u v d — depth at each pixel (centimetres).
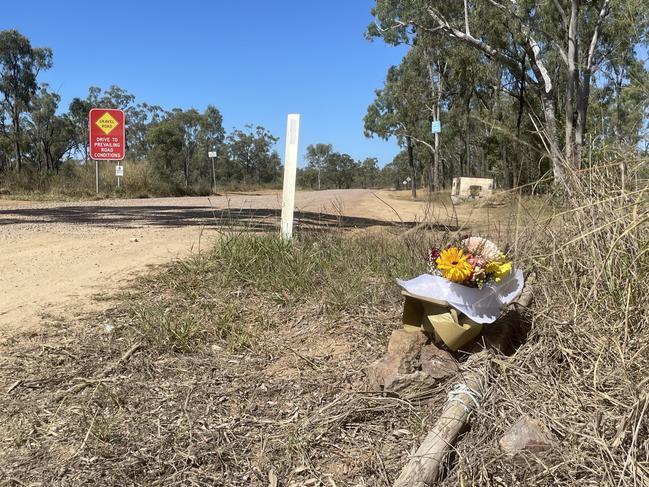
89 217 1188
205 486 222
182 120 6397
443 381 276
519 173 398
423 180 5494
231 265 512
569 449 221
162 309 418
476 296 286
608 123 368
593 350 268
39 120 5072
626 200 293
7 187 2505
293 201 604
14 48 4375
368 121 4269
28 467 234
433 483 213
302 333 380
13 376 319
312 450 245
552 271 331
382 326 377
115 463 236
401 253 515
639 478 199
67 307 443
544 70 2075
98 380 311
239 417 273
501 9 2050
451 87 3362
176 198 2541
